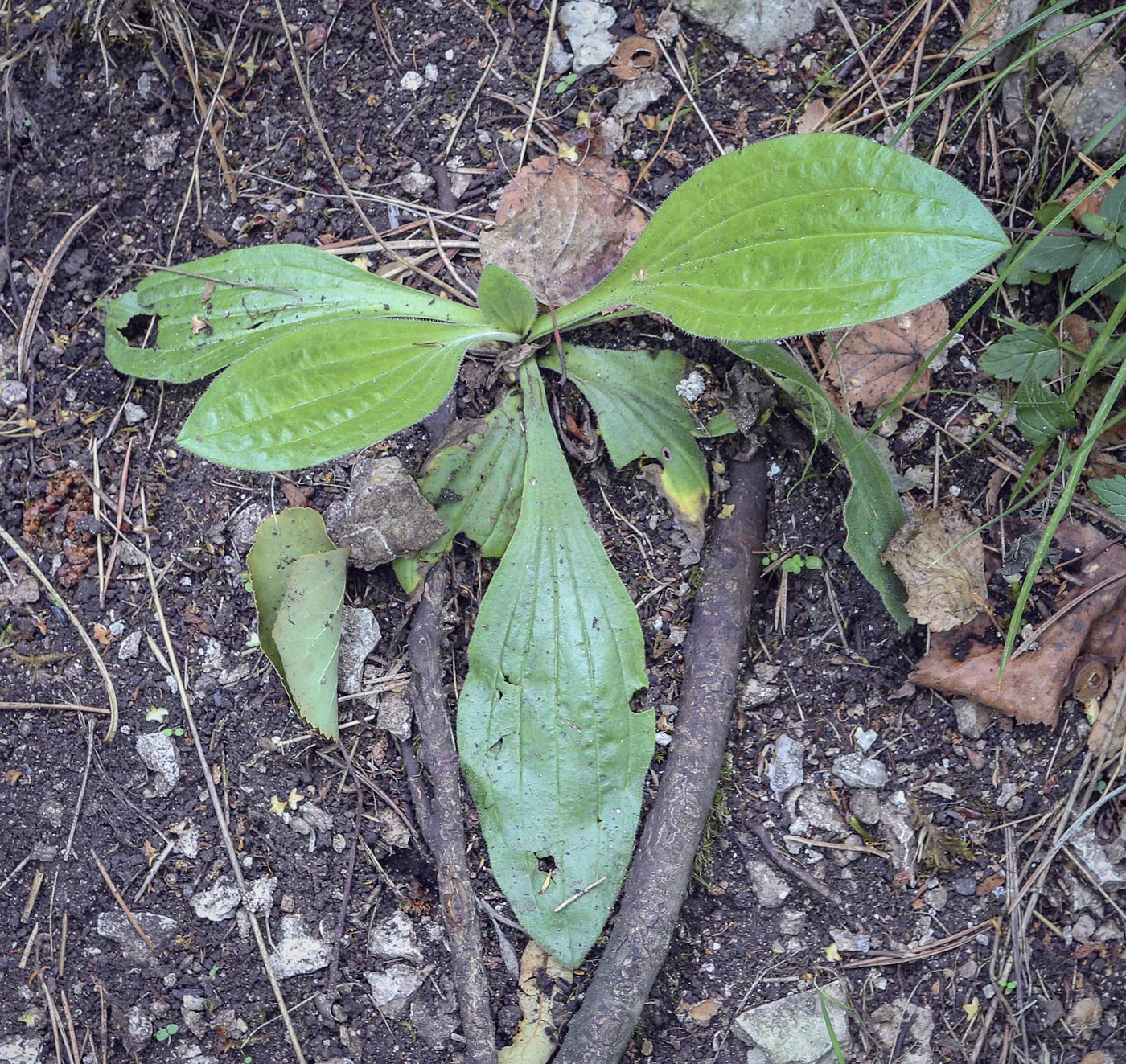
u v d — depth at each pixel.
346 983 0.44
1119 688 0.44
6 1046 0.45
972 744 0.45
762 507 0.45
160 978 0.45
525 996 0.44
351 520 0.44
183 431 0.41
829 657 0.45
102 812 0.45
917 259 0.39
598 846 0.43
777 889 0.44
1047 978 0.44
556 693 0.43
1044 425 0.44
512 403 0.45
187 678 0.45
